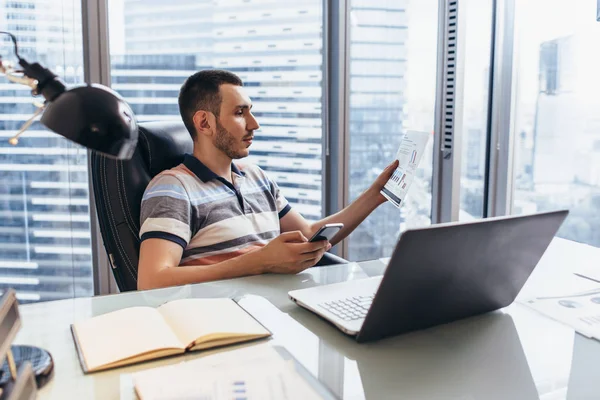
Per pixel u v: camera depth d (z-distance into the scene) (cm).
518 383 78
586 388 77
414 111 299
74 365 82
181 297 113
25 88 235
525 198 294
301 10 276
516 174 296
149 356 84
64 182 245
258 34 272
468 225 86
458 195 280
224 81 172
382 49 288
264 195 185
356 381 78
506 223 91
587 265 135
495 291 101
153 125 172
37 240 247
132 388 76
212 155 175
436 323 98
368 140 295
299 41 278
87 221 250
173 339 88
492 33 293
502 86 293
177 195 156
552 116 272
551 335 95
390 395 74
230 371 79
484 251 91
